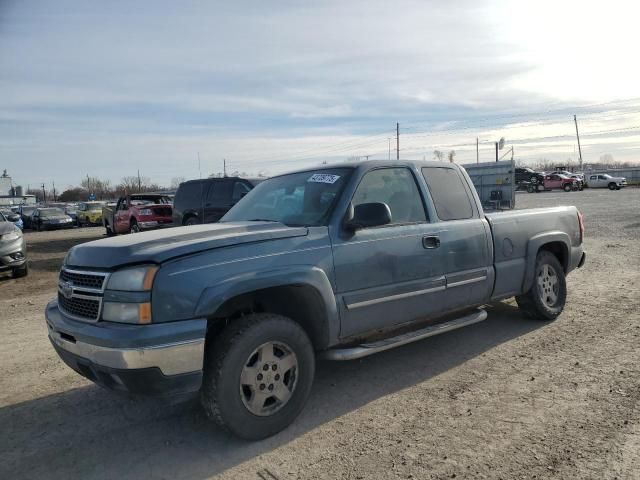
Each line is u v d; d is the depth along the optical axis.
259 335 3.25
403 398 3.89
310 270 3.53
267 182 4.95
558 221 5.86
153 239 3.35
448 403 3.76
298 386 3.48
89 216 34.22
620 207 23.64
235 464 3.08
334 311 3.67
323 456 3.11
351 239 3.85
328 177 4.23
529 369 4.34
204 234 3.49
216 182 12.20
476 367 4.47
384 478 2.85
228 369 3.14
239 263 3.28
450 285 4.50
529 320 5.81
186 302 3.04
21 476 3.06
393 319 4.11
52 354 5.38
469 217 4.85
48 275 11.49
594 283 7.62
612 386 3.89
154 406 4.00
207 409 3.20
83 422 3.77
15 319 7.13
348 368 4.59
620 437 3.15
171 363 2.98
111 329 3.00
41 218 32.88
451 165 4.98
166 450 3.29
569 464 2.89
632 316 5.75
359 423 3.52
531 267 5.38
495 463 2.94
